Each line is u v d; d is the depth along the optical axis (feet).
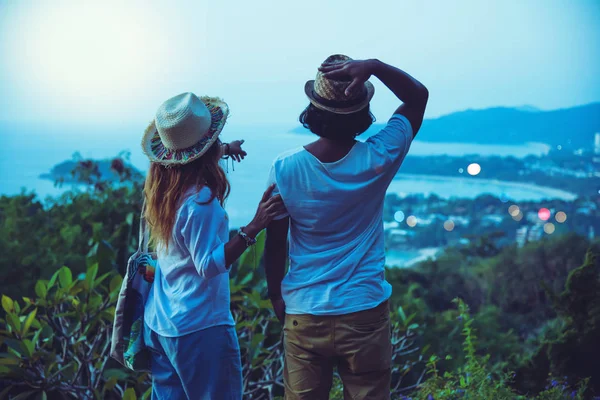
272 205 6.45
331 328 6.44
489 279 26.96
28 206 20.39
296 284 6.57
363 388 6.67
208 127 6.72
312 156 6.44
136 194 19.16
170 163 6.57
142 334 7.17
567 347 10.89
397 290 17.87
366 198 6.48
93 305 10.40
